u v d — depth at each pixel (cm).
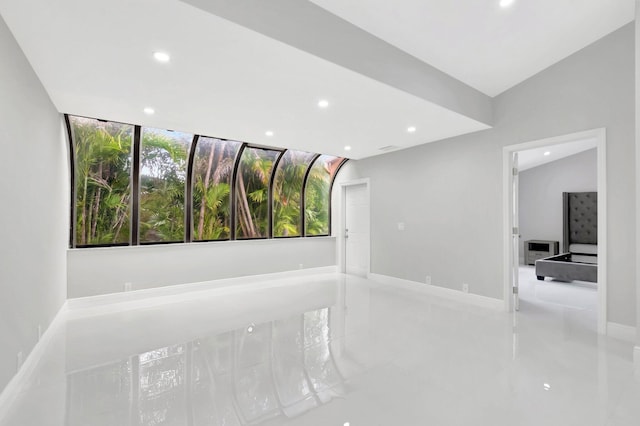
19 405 206
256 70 266
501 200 420
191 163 527
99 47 229
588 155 764
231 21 202
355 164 657
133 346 301
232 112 366
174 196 525
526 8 272
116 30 209
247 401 211
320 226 724
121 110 358
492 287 429
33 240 271
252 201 621
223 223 582
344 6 251
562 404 208
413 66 321
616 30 325
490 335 329
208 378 242
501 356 279
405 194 549
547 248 799
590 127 343
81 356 279
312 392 222
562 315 397
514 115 405
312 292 518
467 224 458
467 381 237
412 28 282
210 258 548
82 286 434
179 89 302
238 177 598
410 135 465
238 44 227
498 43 316
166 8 187
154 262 491
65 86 294
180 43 225
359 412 199
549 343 308
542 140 380
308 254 677
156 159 501
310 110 360
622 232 322
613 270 326
